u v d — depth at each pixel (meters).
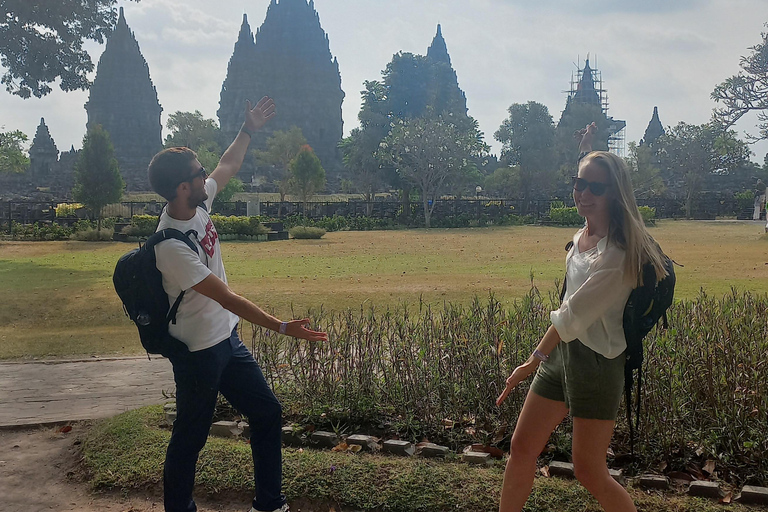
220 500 4.07
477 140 47.81
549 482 3.86
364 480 4.01
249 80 92.19
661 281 3.08
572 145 73.69
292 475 4.11
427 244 27.80
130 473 4.32
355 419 5.06
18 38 23.48
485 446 4.45
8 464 4.70
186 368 3.49
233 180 56.12
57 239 31.42
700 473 4.07
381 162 50.81
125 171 83.00
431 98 58.72
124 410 5.83
